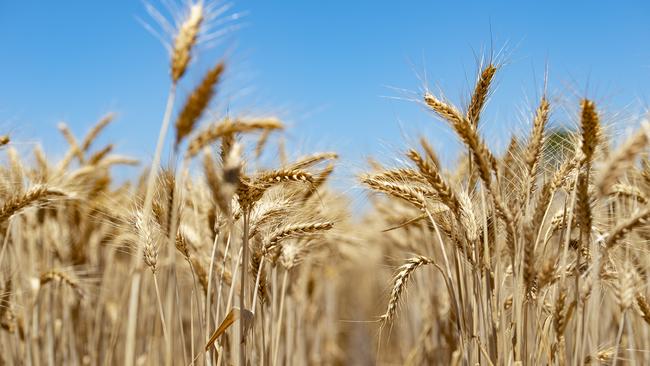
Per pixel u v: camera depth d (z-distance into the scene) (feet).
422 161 3.80
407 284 4.14
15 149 4.58
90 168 5.05
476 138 3.70
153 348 5.19
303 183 3.92
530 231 3.64
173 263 3.37
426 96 3.83
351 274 9.71
